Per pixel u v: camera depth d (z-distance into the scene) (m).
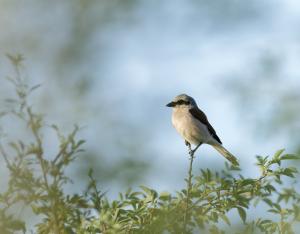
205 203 6.92
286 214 7.02
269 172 7.21
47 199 6.00
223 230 6.80
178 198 6.96
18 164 5.84
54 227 6.11
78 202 6.22
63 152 5.91
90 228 6.49
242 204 6.95
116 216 6.61
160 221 6.33
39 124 5.90
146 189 7.12
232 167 7.51
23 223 5.97
